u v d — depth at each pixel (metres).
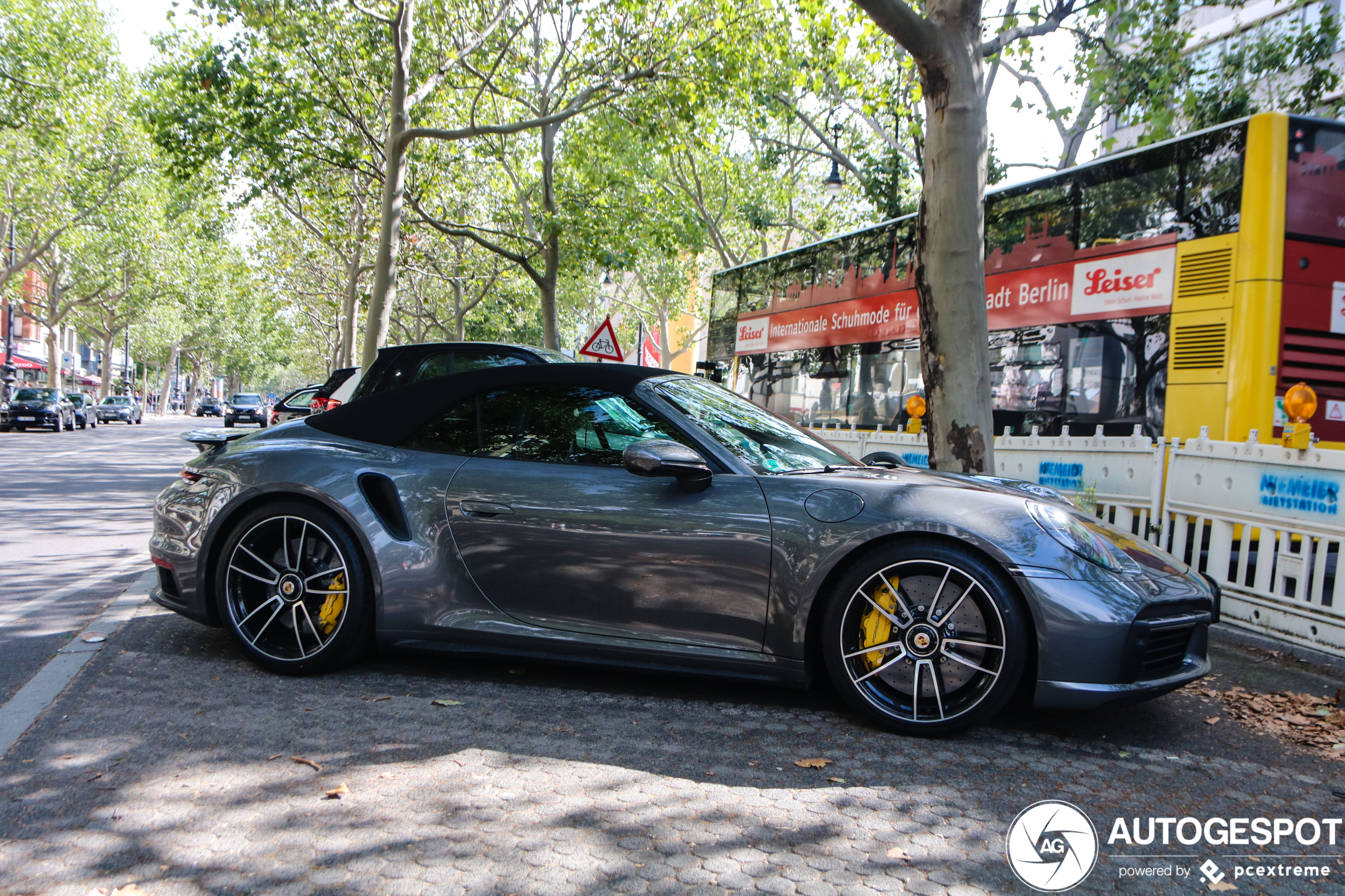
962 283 6.29
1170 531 6.21
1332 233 6.45
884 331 10.57
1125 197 7.41
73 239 41.47
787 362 12.87
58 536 8.41
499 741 3.07
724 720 3.37
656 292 35.12
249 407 48.97
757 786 2.78
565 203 22.41
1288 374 6.31
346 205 29.67
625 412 3.74
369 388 8.82
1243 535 5.52
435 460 3.82
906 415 10.04
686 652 3.42
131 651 4.09
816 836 2.45
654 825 2.48
